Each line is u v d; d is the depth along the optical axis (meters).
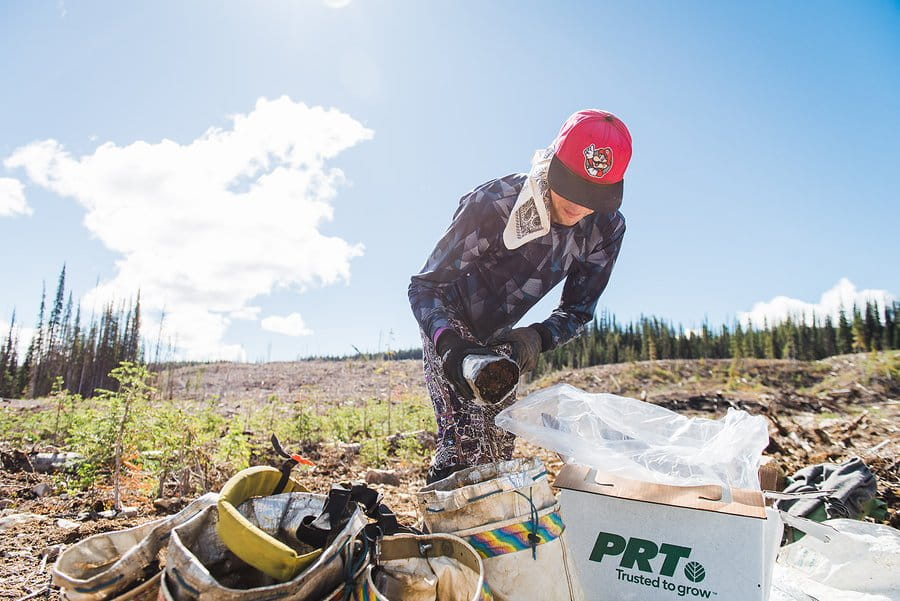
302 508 1.55
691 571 1.87
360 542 1.47
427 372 2.29
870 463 5.34
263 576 1.40
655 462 2.00
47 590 2.24
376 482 5.19
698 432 2.17
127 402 4.47
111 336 52.41
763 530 1.84
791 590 2.18
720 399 14.38
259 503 1.53
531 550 1.64
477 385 1.70
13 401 20.23
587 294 2.58
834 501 2.68
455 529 1.68
